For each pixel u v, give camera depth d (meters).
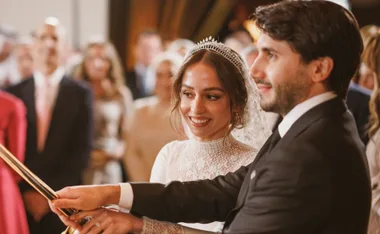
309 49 1.48
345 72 1.52
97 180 4.60
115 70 4.76
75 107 4.25
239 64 2.05
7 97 3.76
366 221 1.50
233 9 6.68
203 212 1.78
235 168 2.09
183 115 2.09
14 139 3.73
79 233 1.73
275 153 1.51
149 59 6.15
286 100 1.53
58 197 1.71
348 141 1.48
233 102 2.05
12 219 3.64
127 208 1.75
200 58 2.04
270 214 1.46
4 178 3.65
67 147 4.21
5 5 6.86
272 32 1.50
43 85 4.24
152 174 2.23
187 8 6.79
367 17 6.33
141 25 6.98
